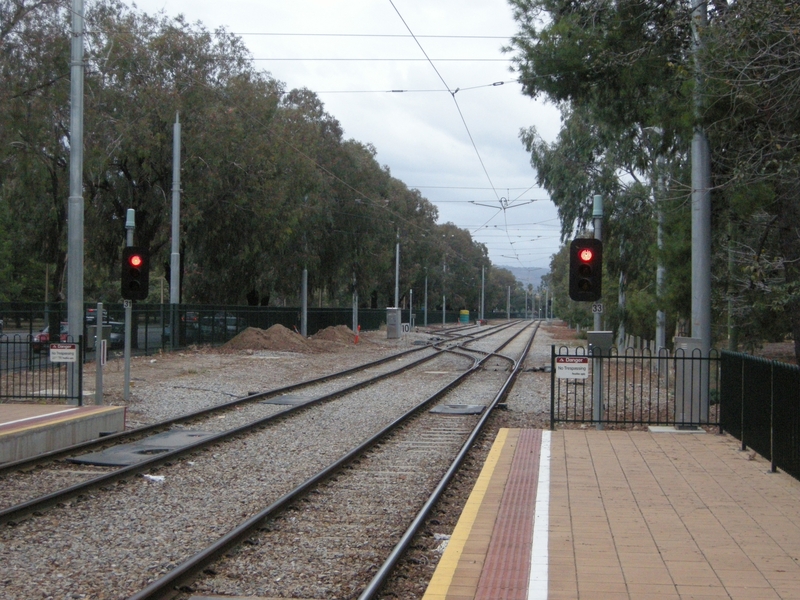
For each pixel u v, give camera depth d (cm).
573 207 2920
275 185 3900
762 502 861
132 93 3319
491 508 832
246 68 3872
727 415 1319
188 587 641
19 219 3688
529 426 1532
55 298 3644
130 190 3647
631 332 3058
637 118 1628
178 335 3531
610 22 1466
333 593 639
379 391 2169
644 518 794
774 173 1233
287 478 1068
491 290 14925
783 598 570
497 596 574
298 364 3192
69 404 1641
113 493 962
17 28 2767
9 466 1063
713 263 1655
